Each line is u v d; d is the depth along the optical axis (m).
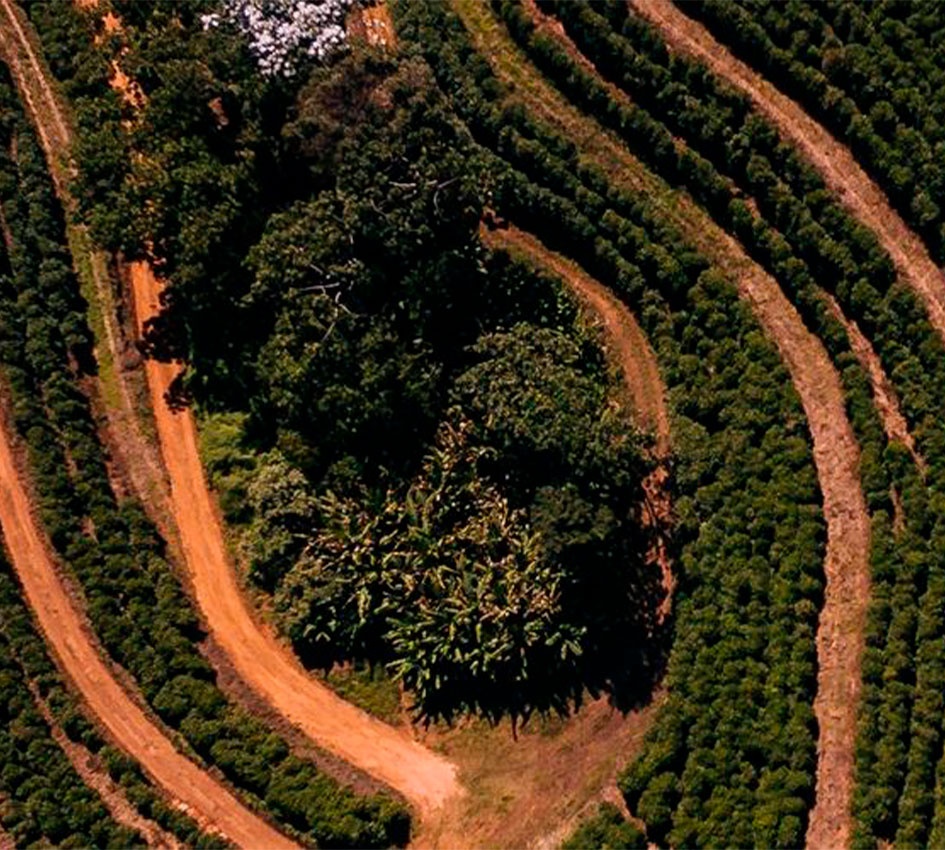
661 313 69.81
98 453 68.00
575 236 71.31
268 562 66.69
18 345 68.81
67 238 72.56
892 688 60.53
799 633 62.94
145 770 63.47
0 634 64.50
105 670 64.81
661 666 65.50
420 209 64.06
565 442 63.28
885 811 58.56
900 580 62.41
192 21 69.00
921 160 66.44
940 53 67.44
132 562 66.00
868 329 67.00
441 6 73.94
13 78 75.12
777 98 70.38
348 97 65.25
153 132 66.62
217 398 70.12
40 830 61.16
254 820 63.06
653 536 67.62
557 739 64.81
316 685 66.25
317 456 67.38
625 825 60.94
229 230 66.69
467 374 65.56
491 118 71.88
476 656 64.94
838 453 66.00
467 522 66.50
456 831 63.22
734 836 59.25
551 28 74.00
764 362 67.44
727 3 70.44
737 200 70.06
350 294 65.62
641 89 71.88
